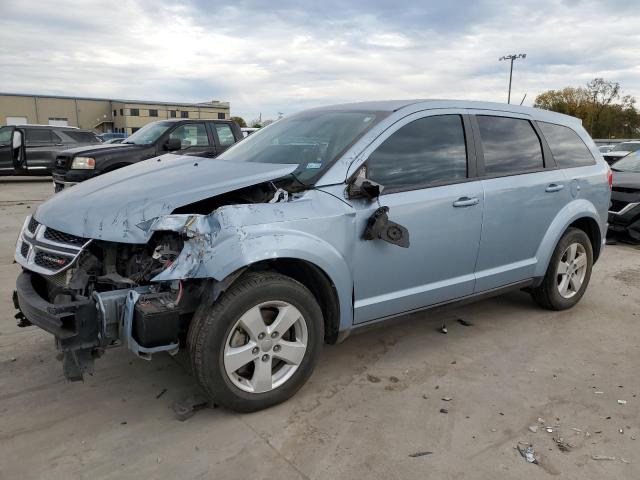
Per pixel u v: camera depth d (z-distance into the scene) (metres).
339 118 4.01
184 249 2.83
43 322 2.83
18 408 3.20
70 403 3.27
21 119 72.19
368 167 3.53
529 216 4.43
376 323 3.67
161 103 76.62
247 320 3.01
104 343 2.88
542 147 4.66
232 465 2.71
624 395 3.48
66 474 2.62
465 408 3.29
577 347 4.25
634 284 6.03
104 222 3.00
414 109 3.88
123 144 10.51
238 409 3.11
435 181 3.84
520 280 4.55
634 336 4.49
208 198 3.20
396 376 3.70
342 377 3.67
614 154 14.35
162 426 3.05
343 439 2.95
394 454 2.82
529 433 3.03
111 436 2.94
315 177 3.38
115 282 3.00
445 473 2.68
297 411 3.22
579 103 62.47
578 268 5.06
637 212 7.98
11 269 6.09
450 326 4.65
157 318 2.74
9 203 11.94
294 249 3.04
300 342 3.25
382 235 3.37
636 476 2.68
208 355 2.91
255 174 3.25
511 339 4.38
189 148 10.33
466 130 4.11
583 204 4.89
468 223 3.96
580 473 2.69
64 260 3.02
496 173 4.23
